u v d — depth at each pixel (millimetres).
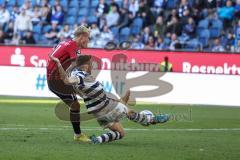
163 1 78812
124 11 79125
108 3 80562
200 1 77125
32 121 43969
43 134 36188
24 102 59469
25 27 80250
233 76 60250
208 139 35656
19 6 84812
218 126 43719
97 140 31859
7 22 82062
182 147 31594
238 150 30875
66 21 81688
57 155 27734
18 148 29766
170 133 38625
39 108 54125
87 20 80188
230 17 75688
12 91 65562
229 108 58281
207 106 59531
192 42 74188
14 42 79812
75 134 33281
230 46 72750
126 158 27312
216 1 76812
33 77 65062
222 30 75188
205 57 61688
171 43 73625
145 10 78438
